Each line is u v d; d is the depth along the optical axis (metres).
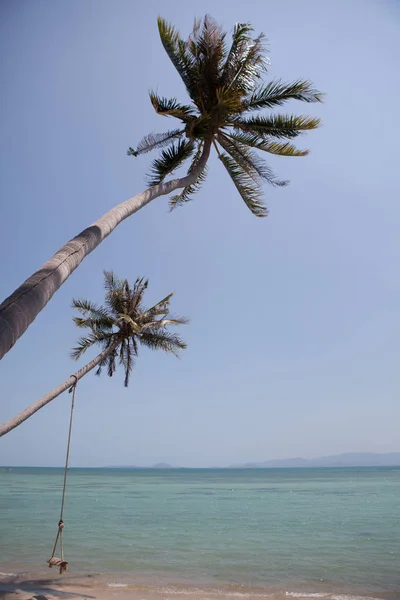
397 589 13.82
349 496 53.38
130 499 48.09
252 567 16.52
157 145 12.70
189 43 12.05
